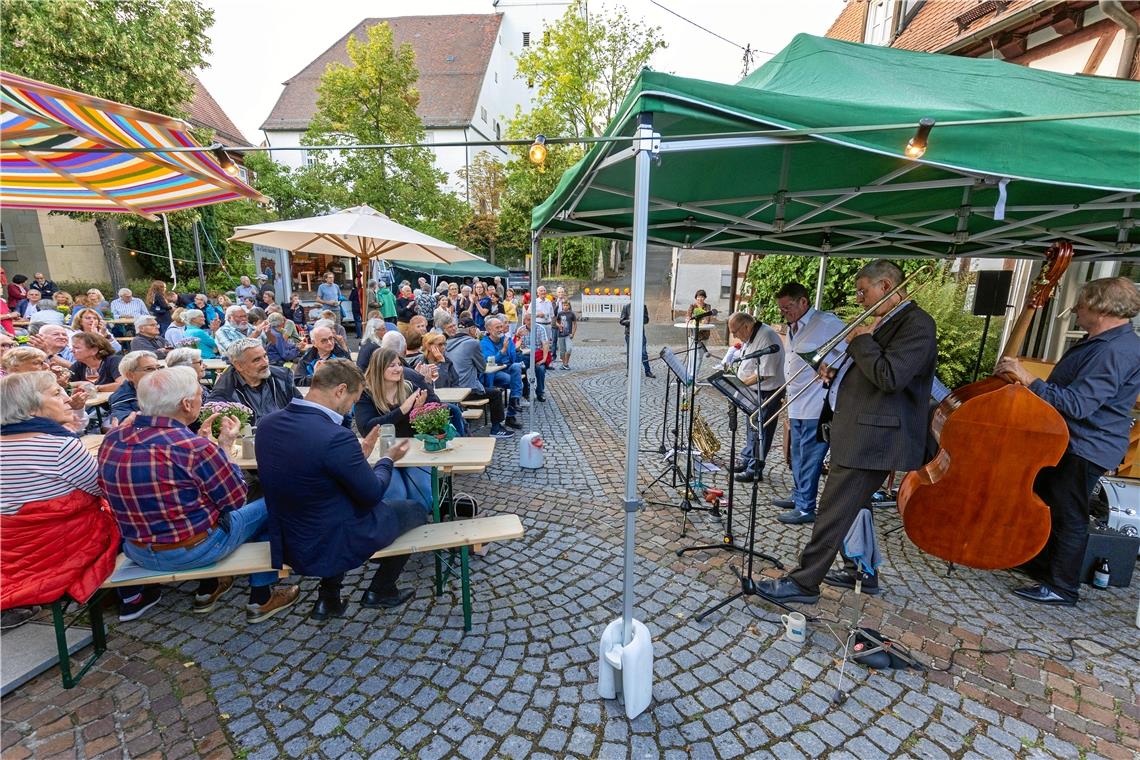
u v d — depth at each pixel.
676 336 13.92
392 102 15.98
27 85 1.57
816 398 3.53
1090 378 2.52
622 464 4.95
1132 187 1.66
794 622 2.44
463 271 16.25
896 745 1.91
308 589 2.89
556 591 2.88
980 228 3.86
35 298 9.91
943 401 2.90
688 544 3.41
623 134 2.06
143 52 10.59
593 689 2.18
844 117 1.71
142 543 2.15
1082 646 2.45
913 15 8.44
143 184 2.54
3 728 1.94
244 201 16.19
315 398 2.24
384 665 2.31
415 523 2.60
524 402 7.48
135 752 1.86
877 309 2.37
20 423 1.97
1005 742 1.93
